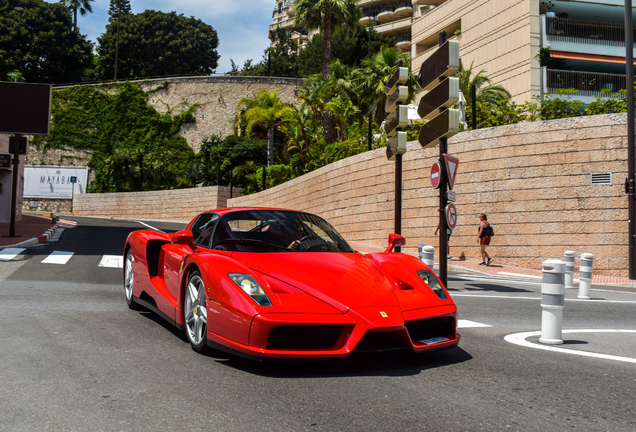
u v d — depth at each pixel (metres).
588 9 33.53
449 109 7.15
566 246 14.19
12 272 8.63
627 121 13.21
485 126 18.12
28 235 15.45
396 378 3.35
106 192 55.22
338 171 22.64
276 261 3.84
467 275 12.37
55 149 57.06
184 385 3.12
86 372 3.35
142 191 49.72
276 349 3.23
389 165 19.02
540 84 30.80
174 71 73.62
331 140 31.02
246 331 3.25
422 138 8.34
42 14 66.06
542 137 14.70
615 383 3.35
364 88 29.08
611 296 9.12
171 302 4.43
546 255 14.45
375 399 2.92
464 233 16.08
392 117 8.98
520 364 3.81
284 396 2.94
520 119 17.66
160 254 5.11
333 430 2.47
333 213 23.06
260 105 40.81
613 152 13.69
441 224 7.74
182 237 4.22
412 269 4.18
